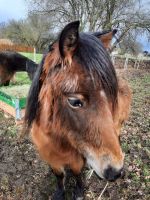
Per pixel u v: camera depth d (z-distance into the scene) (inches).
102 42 22.1
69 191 33.7
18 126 55.7
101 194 33.1
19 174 38.0
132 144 45.7
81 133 19.6
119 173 19.4
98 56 19.0
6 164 40.6
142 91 98.3
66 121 20.4
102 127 18.8
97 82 18.6
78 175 28.6
